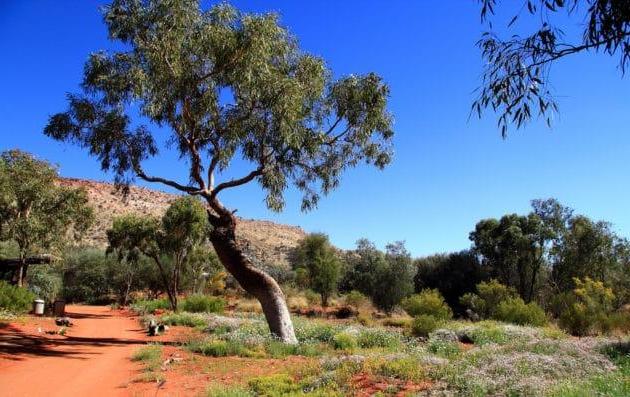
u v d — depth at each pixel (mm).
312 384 9164
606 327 23984
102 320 28031
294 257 68125
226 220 17797
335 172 19297
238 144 17250
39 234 29719
